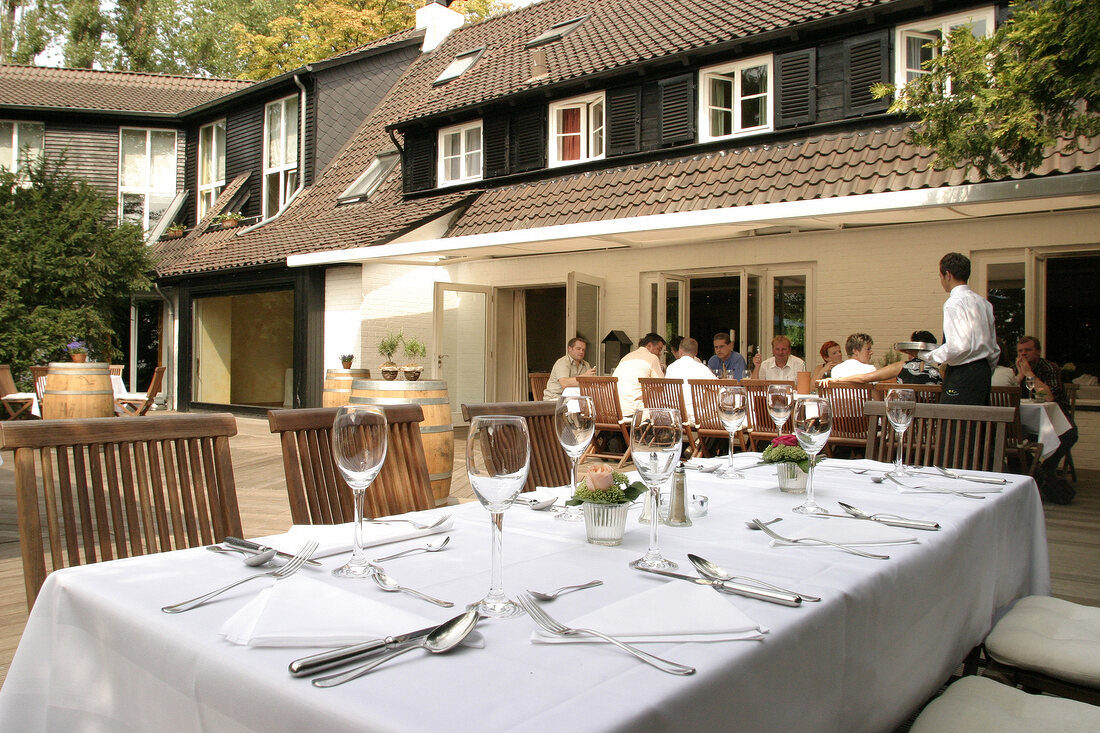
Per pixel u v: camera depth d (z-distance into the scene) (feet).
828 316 30.27
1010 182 19.52
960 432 11.24
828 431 7.15
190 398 50.65
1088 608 7.64
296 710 3.12
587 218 32.17
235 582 4.64
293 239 44.47
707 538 5.98
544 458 10.71
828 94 30.96
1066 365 26.12
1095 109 15.76
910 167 25.67
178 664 3.76
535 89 38.14
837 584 4.66
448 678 3.24
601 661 3.44
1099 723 5.34
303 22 82.79
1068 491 20.58
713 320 33.71
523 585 4.68
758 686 3.63
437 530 6.10
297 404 42.73
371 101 54.39
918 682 5.57
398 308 41.91
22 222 46.19
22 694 4.65
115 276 48.52
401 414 8.96
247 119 56.08
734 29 33.68
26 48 92.43
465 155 43.24
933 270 27.96
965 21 27.96
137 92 63.98
